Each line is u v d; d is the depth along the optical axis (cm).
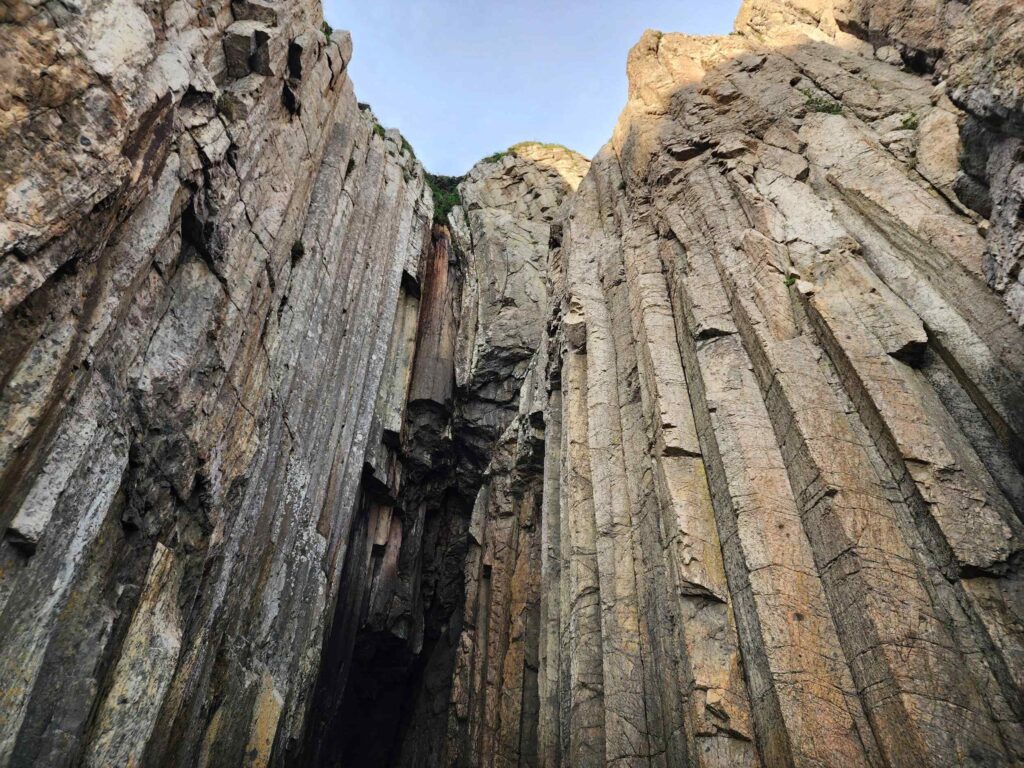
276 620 1716
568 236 2778
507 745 2000
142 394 1098
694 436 1492
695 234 1917
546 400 2527
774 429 1323
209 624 1364
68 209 778
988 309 1188
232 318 1445
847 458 1163
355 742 3066
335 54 2597
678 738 1155
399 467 2981
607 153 2881
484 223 4138
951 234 1357
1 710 731
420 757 2656
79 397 891
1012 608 898
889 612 958
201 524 1327
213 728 1357
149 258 1060
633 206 2369
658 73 2780
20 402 747
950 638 916
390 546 2903
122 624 1009
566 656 1655
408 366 3167
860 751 901
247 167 1584
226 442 1445
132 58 906
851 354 1276
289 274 1992
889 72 2120
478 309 3675
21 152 731
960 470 1048
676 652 1238
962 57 1136
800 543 1141
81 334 878
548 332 2728
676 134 2370
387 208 3219
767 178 1880
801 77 2298
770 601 1087
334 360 2325
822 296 1437
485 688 2302
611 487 1717
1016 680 839
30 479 789
